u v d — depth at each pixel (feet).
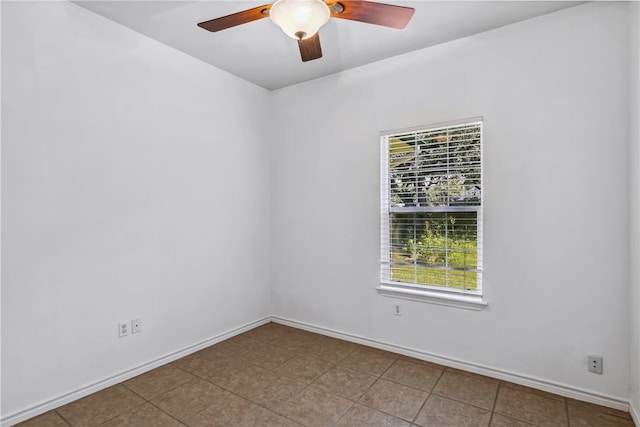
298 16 5.49
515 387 7.88
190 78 9.78
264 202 12.38
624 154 6.93
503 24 8.11
